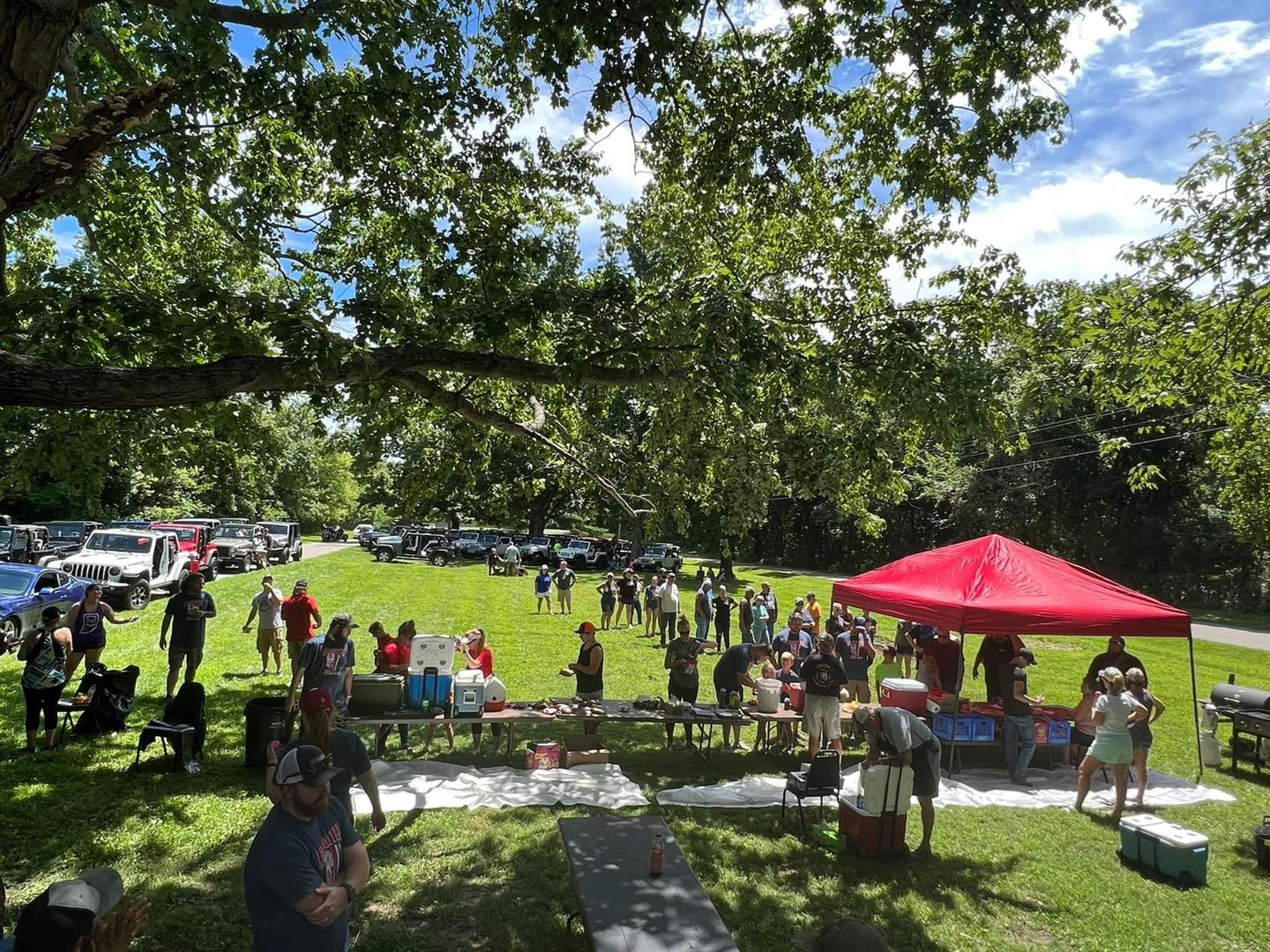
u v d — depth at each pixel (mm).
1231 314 8602
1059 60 7258
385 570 35281
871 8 7168
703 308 6719
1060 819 8227
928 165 7762
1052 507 39625
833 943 2410
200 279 5895
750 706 10180
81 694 9523
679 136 8227
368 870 3193
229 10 5941
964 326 8008
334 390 6254
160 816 7012
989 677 11625
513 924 5500
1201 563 38688
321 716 4348
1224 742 11695
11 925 5203
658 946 4016
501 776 8539
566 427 9992
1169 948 5625
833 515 49781
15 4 2654
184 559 24344
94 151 2965
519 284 7973
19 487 7848
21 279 9617
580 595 28500
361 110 7957
